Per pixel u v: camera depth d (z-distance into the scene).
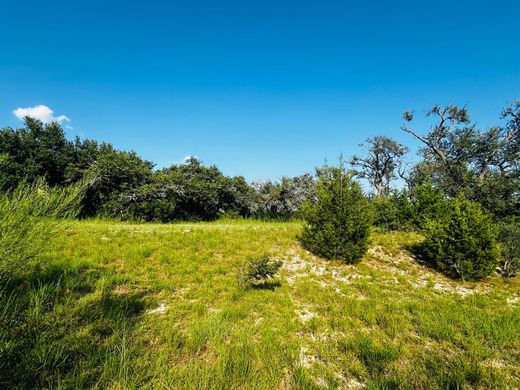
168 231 11.43
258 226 14.79
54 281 5.92
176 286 6.73
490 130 23.02
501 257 9.72
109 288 6.17
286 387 3.61
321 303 6.30
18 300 4.38
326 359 4.21
